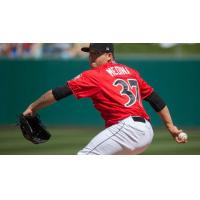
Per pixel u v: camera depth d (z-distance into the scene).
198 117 56.59
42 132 19.70
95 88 18.56
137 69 56.06
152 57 56.16
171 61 56.25
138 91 19.28
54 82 56.56
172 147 40.16
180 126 56.44
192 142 43.53
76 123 56.22
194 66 56.34
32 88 56.53
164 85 56.34
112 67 19.20
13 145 41.00
